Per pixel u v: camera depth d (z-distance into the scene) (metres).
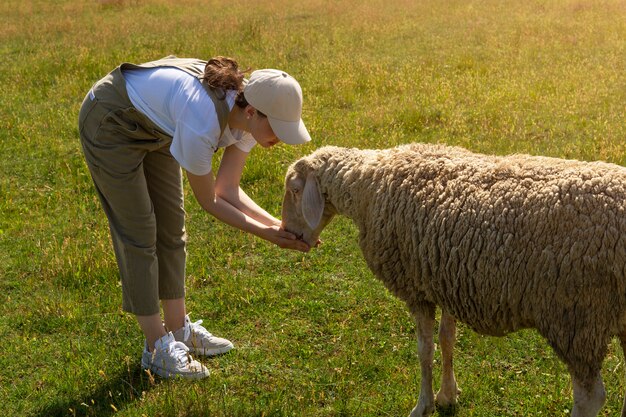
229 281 5.23
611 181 3.10
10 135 8.58
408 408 3.82
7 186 7.16
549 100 8.84
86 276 5.30
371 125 8.32
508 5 16.88
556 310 3.15
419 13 16.30
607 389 3.89
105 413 3.84
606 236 3.01
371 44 13.02
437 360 4.27
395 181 3.65
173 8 18.78
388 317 4.73
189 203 6.59
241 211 4.04
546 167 3.31
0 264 5.64
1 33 15.38
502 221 3.25
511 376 4.09
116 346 4.52
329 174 3.95
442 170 3.55
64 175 7.36
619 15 14.77
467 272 3.37
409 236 3.57
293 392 4.00
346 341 4.49
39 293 5.18
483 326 3.48
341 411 3.83
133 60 12.02
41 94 10.32
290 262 5.50
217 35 14.05
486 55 11.57
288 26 15.05
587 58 11.04
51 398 4.00
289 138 3.41
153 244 4.00
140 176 3.82
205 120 3.42
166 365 4.11
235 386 4.08
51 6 19.89
